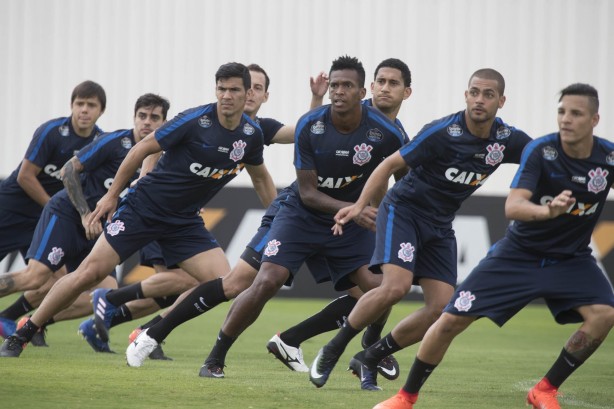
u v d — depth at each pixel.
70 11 60.62
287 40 61.06
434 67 61.16
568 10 61.41
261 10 61.03
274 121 28.70
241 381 22.39
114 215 25.09
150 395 19.34
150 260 29.59
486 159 21.17
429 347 18.17
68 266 29.64
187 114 23.98
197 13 60.97
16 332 25.61
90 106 29.31
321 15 61.12
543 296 18.48
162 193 24.80
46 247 27.62
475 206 53.84
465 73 61.16
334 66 22.27
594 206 18.33
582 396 22.28
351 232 23.42
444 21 61.28
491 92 20.47
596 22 61.41
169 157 24.73
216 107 24.30
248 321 22.67
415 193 21.61
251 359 28.91
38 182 29.98
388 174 20.75
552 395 18.66
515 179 18.11
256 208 53.69
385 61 25.19
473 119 20.62
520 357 32.22
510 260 18.48
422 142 20.70
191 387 20.72
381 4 61.12
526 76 61.47
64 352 28.34
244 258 24.31
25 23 60.38
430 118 61.12
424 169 21.45
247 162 25.41
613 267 53.59
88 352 28.75
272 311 48.69
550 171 18.16
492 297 18.28
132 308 29.67
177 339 35.56
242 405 18.53
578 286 18.28
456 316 18.19
